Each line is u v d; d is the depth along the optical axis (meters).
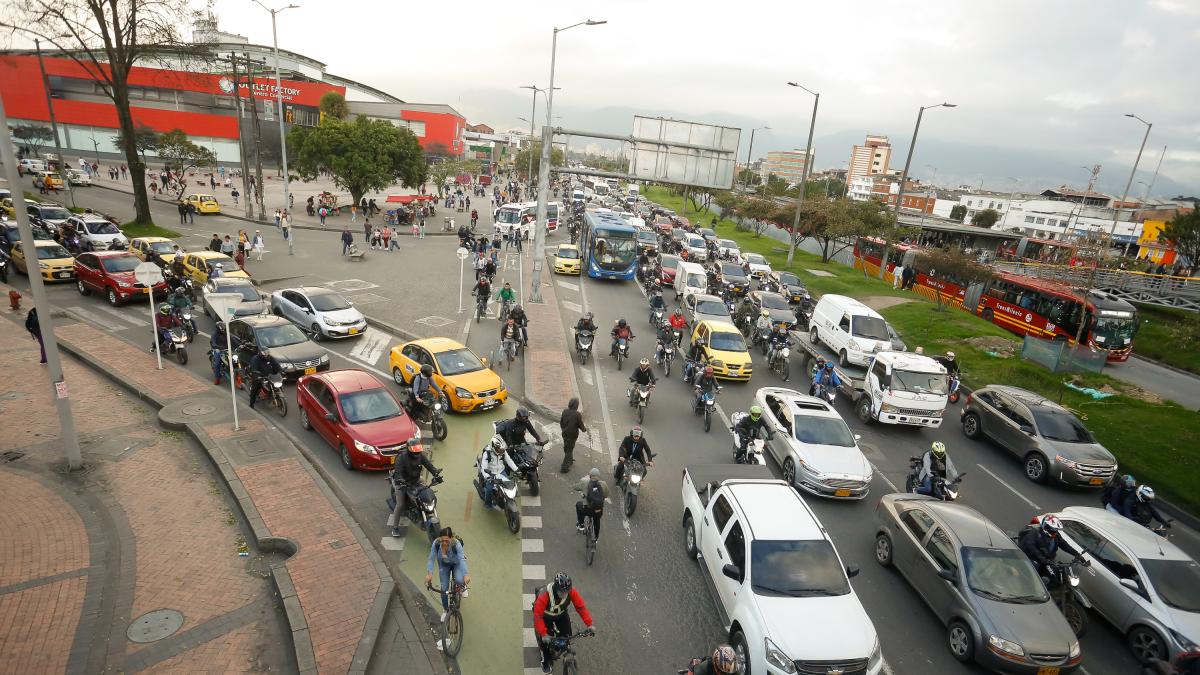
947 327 27.89
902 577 10.51
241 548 9.69
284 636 7.93
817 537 8.85
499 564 9.82
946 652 8.80
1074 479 14.41
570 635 7.21
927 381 16.97
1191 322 20.12
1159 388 23.66
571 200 80.75
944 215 126.38
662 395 18.09
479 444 13.92
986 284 32.91
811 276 41.75
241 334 17.30
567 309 27.61
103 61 78.19
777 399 15.04
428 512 9.88
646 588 9.55
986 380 21.78
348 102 106.62
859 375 20.19
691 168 27.12
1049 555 9.98
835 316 23.20
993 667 8.19
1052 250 54.97
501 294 24.05
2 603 8.10
